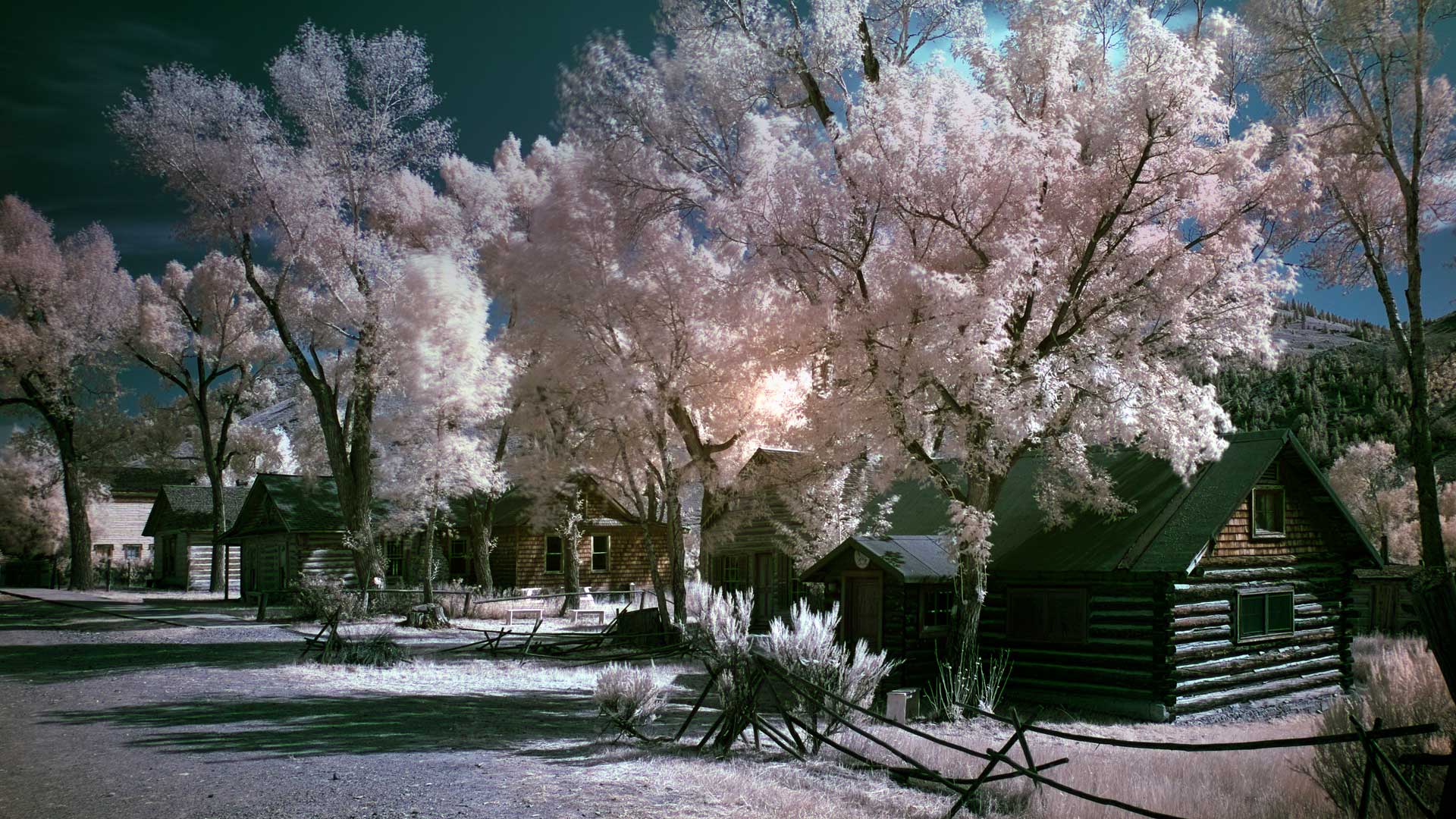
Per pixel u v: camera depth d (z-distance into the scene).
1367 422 102.06
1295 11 26.11
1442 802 6.28
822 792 9.34
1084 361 16.08
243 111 31.69
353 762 9.88
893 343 15.98
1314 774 9.48
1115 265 16.97
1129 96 15.55
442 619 28.75
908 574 18.19
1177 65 15.11
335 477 33.97
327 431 34.09
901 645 18.55
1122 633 17.55
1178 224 17.28
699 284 21.83
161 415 49.97
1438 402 31.97
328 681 16.95
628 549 42.91
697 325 22.23
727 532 25.62
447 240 34.38
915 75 16.69
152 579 53.88
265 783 8.83
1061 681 18.39
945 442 19.31
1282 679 19.31
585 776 9.44
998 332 15.16
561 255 22.17
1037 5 16.69
